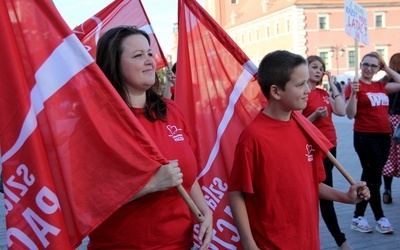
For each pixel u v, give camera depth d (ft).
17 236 6.96
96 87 7.29
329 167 15.75
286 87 8.62
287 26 191.93
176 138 8.18
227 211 10.28
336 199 9.53
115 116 7.29
